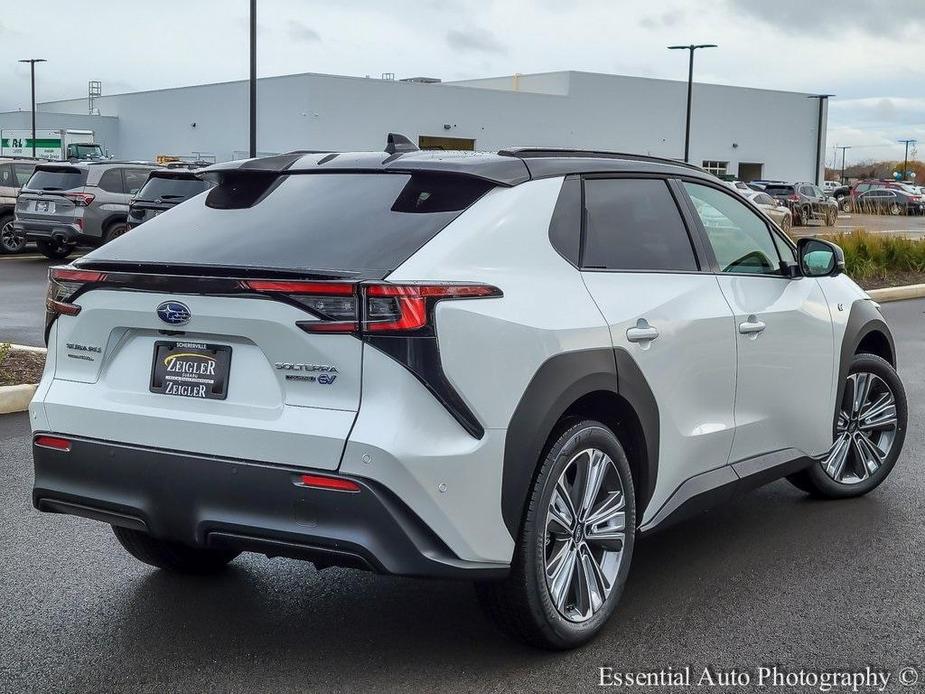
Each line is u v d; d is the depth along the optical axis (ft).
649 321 13.65
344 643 13.15
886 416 19.75
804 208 138.82
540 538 12.10
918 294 60.08
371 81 184.65
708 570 15.83
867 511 18.95
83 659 12.63
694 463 14.79
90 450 12.35
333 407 11.19
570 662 12.66
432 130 191.62
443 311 11.13
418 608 14.32
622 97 214.90
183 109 213.66
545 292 12.35
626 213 14.25
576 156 14.16
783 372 16.49
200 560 15.38
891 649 13.15
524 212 12.64
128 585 15.07
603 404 13.38
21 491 19.56
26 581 15.15
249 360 11.69
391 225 12.11
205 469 11.62
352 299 11.04
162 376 12.16
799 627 13.76
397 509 11.00
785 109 240.32
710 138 229.04
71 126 228.22
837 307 18.07
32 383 27.55
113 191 66.54
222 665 12.50
